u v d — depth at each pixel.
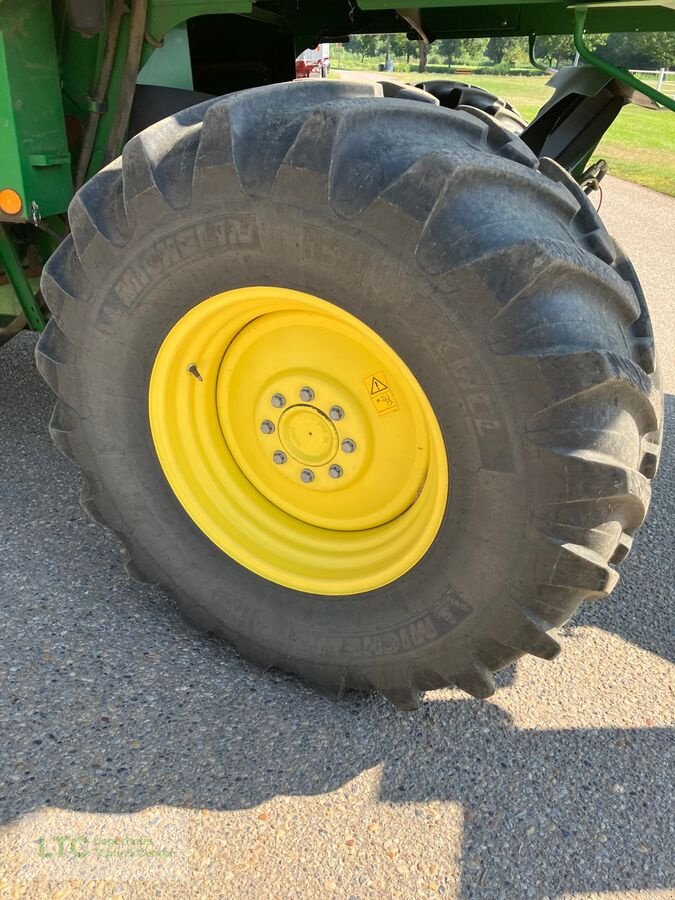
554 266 1.54
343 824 1.76
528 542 1.69
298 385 2.02
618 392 1.64
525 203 1.68
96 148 2.45
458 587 1.83
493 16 3.32
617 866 1.70
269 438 2.14
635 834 1.78
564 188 1.83
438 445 1.75
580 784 1.90
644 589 2.70
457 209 1.57
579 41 2.05
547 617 1.77
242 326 2.01
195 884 1.61
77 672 2.13
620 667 2.30
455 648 1.89
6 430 3.47
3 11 2.03
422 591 1.90
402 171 1.58
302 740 1.97
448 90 3.60
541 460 1.61
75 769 1.84
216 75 3.84
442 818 1.79
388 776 1.89
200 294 1.86
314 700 2.11
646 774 1.93
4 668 2.13
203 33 3.70
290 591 2.11
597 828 1.79
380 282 1.63
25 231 2.75
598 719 2.09
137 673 2.14
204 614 2.24
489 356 1.58
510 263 1.54
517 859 1.71
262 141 1.67
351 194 1.59
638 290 2.07
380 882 1.64
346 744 1.97
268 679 2.17
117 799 1.78
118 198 1.88
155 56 2.70
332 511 2.15
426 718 2.06
